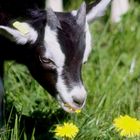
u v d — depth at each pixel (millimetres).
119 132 9258
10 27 9219
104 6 9617
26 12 9398
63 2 14469
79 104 8984
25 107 10289
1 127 9555
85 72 11758
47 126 9883
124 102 10727
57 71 9062
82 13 9047
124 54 12688
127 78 11891
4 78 10469
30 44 9141
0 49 9523
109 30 14008
